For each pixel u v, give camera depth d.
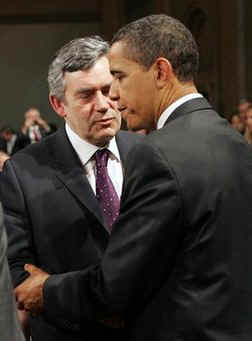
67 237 2.39
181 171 1.84
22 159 2.51
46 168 2.46
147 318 1.88
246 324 1.84
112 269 1.85
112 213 2.43
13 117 16.09
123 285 1.84
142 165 1.86
